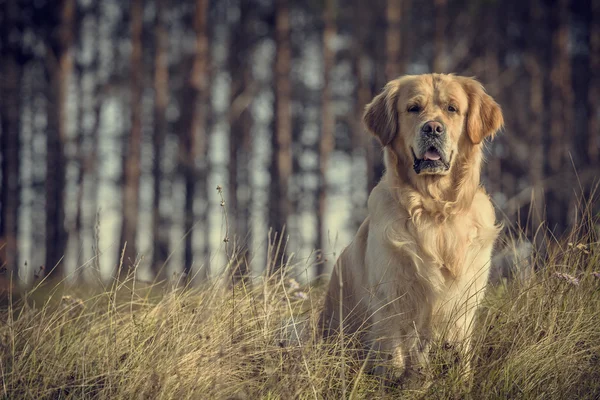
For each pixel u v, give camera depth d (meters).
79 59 19.39
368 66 19.83
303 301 5.13
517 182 19.30
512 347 4.03
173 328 4.04
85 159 18.48
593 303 4.35
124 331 4.27
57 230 18.38
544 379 3.89
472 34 19.91
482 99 5.05
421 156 4.60
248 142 20.09
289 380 3.76
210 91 19.06
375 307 4.46
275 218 17.70
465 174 4.73
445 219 4.55
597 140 19.50
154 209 18.80
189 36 19.53
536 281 4.45
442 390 3.85
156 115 18.50
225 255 4.54
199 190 18.27
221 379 3.77
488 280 4.90
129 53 19.52
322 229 18.14
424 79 5.00
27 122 19.66
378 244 4.50
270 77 19.47
